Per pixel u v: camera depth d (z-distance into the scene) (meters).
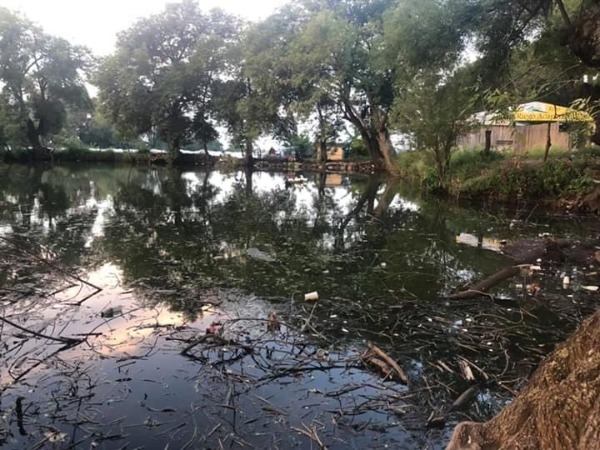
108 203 14.74
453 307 5.48
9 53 33.91
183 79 34.16
